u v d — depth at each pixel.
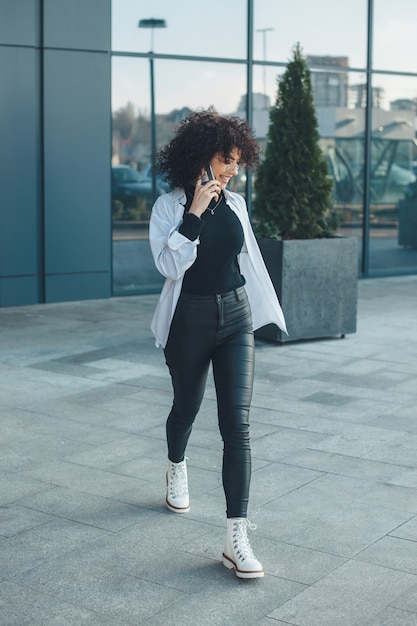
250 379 4.20
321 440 6.00
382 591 3.90
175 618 3.67
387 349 8.93
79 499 4.96
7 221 11.13
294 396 7.11
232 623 3.63
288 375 7.80
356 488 5.12
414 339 9.44
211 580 4.00
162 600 3.82
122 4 11.85
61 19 11.19
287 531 4.52
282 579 4.01
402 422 6.44
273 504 4.87
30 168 11.21
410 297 12.34
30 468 5.45
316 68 13.56
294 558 4.22
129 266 12.31
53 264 11.47
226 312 4.20
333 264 9.18
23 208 11.22
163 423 6.41
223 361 4.23
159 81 12.24
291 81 8.88
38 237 11.41
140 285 12.44
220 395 4.21
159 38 12.18
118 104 11.97
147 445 5.90
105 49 11.56
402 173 14.51
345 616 3.69
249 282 4.46
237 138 4.10
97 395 7.16
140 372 7.92
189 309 4.18
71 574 4.06
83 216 11.61
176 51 12.34
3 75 10.93
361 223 14.24
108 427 6.30
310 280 9.05
